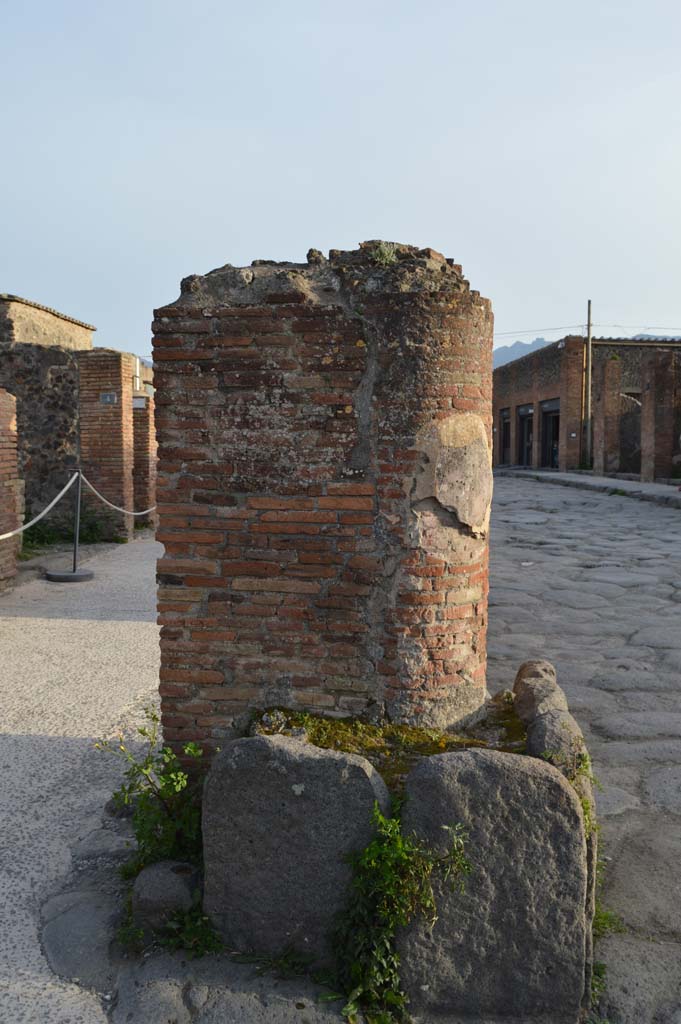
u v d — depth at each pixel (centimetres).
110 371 1432
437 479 358
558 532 1577
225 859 314
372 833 304
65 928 329
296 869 309
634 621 859
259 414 366
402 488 358
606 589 1027
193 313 367
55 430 1459
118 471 1446
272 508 368
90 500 1458
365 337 357
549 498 2322
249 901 314
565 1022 294
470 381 363
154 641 770
